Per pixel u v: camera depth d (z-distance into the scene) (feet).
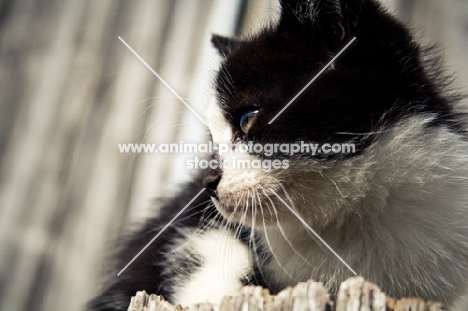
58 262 1.86
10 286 1.86
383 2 1.39
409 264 1.26
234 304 1.05
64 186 1.90
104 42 1.95
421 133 1.28
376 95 1.28
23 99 1.96
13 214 1.90
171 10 1.94
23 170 1.92
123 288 1.55
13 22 2.01
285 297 1.05
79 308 1.83
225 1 1.90
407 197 1.26
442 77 1.37
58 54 1.97
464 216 1.28
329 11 1.29
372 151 1.26
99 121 1.91
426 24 1.92
